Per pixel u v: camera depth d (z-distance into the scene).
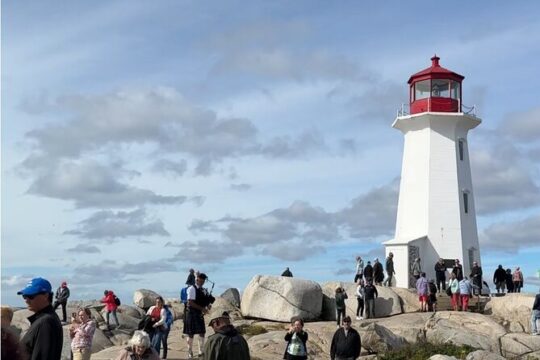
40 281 7.88
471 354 24.02
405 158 44.66
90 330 15.82
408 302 32.91
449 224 42.25
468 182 43.84
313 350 24.77
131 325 28.56
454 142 43.50
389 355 24.62
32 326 7.66
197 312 19.75
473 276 36.69
